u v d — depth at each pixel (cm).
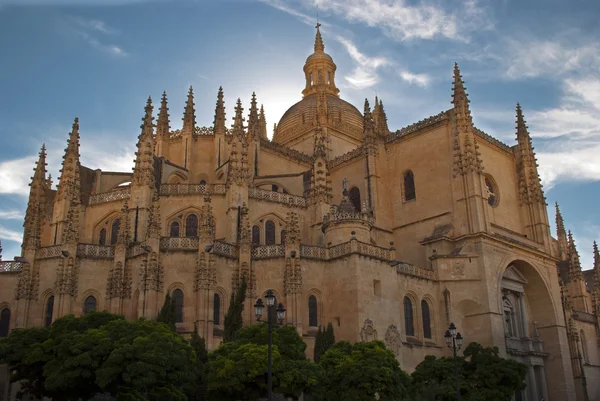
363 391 4388
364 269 5897
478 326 6756
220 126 8019
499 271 7062
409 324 6519
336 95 11338
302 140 9969
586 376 8919
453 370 5559
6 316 5659
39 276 5731
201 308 5319
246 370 4203
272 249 5925
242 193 6619
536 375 7494
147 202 6412
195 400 4650
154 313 5284
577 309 9788
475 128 7706
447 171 7425
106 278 5731
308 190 7425
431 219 7456
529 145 8369
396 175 7981
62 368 3953
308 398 5353
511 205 8075
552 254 8019
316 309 5931
